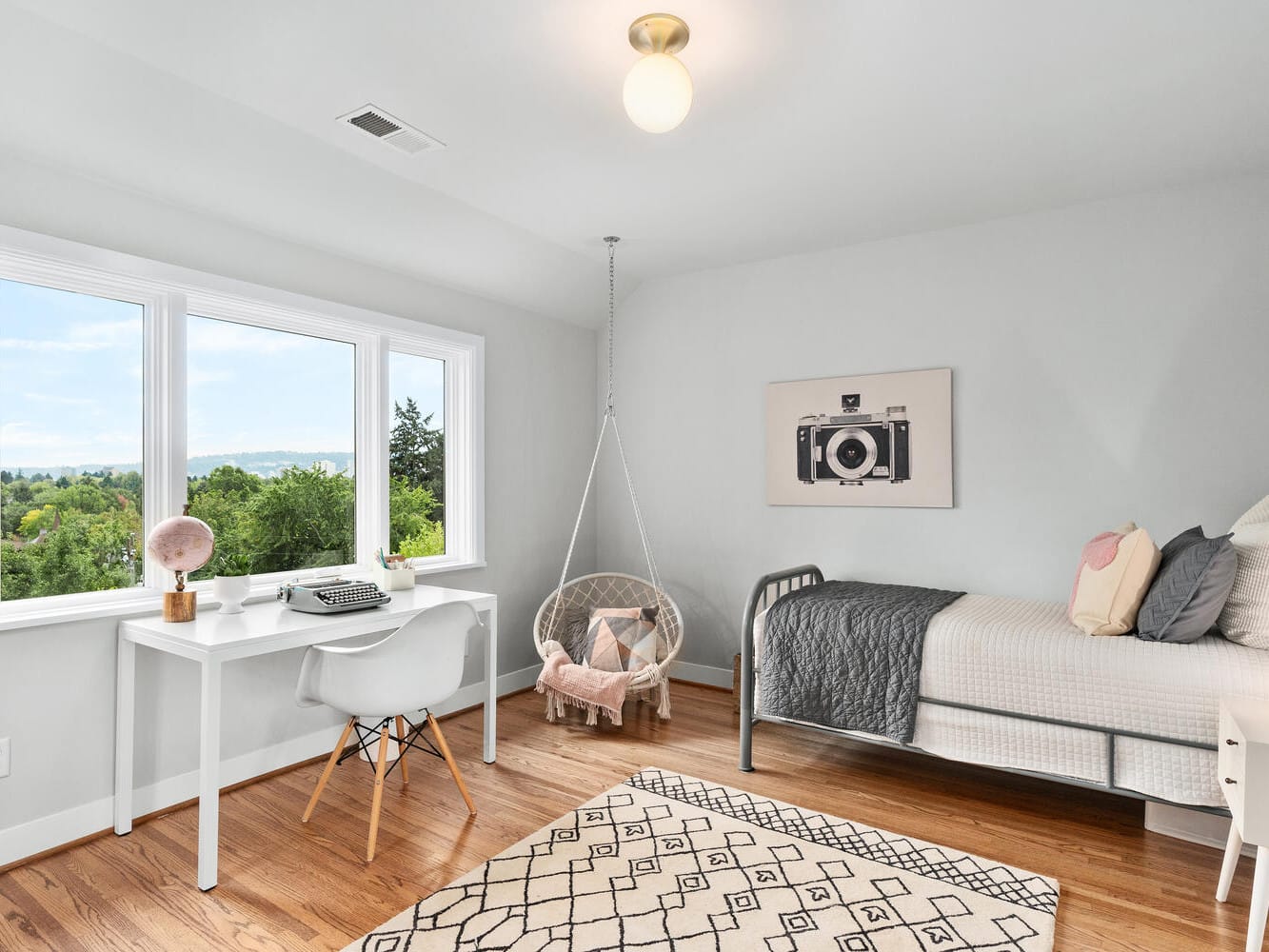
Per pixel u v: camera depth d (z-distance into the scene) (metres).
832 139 2.73
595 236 3.79
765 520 4.21
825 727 2.90
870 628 2.87
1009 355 3.54
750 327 4.25
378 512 3.52
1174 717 2.28
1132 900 2.13
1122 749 2.36
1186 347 3.18
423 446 3.85
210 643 2.21
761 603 4.21
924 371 3.72
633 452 4.69
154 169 2.54
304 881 2.21
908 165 2.96
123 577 2.68
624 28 2.04
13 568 2.42
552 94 2.40
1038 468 3.47
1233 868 2.10
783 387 4.13
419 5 1.93
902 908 2.06
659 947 1.89
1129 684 2.35
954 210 3.46
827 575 4.01
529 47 2.13
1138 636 2.55
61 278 2.48
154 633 2.38
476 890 2.14
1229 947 1.92
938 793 2.87
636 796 2.79
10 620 2.30
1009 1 1.92
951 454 3.66
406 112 2.52
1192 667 2.28
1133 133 2.69
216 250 2.84
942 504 3.68
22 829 2.31
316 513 3.35
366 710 2.35
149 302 2.72
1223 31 2.06
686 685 4.40
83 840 2.45
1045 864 2.33
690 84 1.98
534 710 3.90
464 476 3.97
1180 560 2.48
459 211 3.38
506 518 4.19
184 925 1.99
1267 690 2.15
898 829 2.56
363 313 3.37
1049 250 3.46
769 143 2.76
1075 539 3.39
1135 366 3.27
